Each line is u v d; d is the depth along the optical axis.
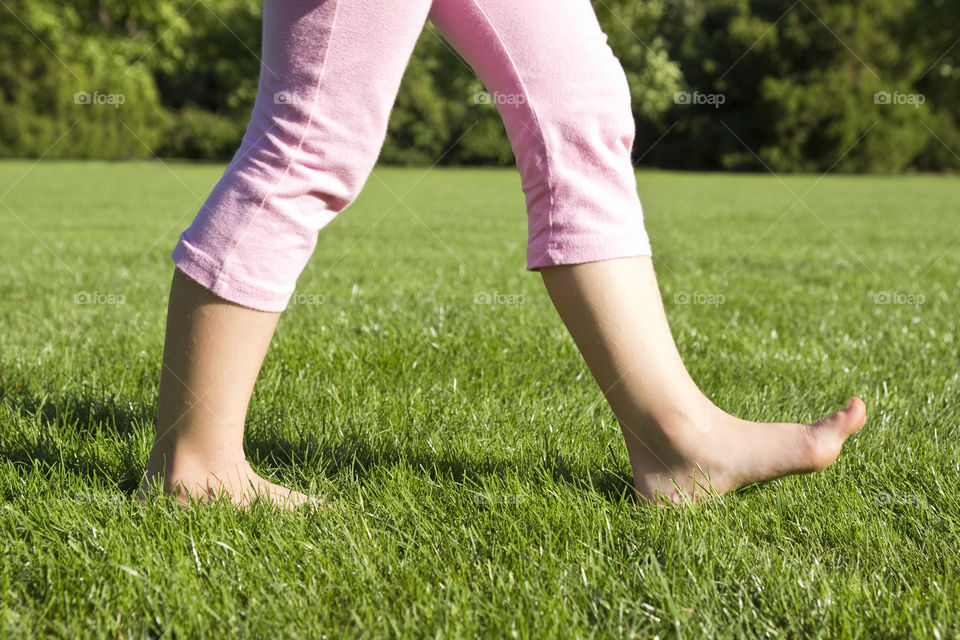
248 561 1.08
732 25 27.05
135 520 1.21
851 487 1.37
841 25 26.55
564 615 0.95
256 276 1.12
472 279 4.39
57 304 3.37
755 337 2.74
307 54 1.07
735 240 7.24
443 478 1.39
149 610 0.97
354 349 2.35
